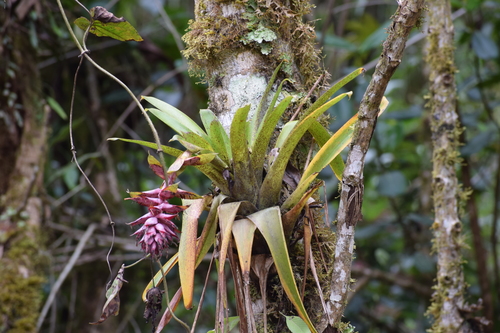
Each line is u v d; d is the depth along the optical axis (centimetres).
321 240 305
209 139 300
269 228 285
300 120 296
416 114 588
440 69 378
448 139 373
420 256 593
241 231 287
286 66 309
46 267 474
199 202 295
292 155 309
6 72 439
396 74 848
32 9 465
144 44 622
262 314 300
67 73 609
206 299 630
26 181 444
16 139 448
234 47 308
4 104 439
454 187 371
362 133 287
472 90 627
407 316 677
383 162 671
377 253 776
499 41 642
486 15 643
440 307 365
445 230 368
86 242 546
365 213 815
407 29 279
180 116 303
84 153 631
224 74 309
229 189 295
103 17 298
